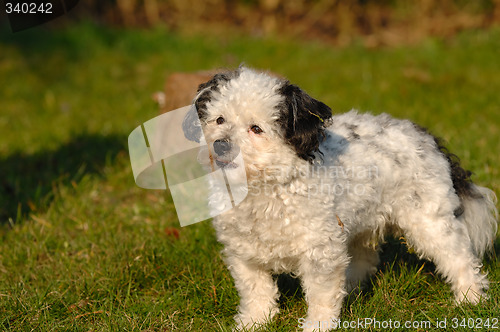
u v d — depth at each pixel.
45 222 6.78
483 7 17.45
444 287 5.17
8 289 5.46
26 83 13.73
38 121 11.12
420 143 4.95
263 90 4.31
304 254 4.45
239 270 4.85
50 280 5.67
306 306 5.07
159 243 6.12
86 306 5.23
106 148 9.33
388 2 17.95
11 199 7.62
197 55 15.13
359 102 10.67
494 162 7.57
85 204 7.29
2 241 6.43
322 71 13.15
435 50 14.19
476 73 12.34
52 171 8.55
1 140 10.06
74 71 14.58
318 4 17.91
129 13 18.59
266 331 4.65
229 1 18.81
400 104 10.59
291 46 15.57
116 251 5.96
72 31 16.61
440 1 17.61
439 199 4.88
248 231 4.46
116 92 12.88
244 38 16.56
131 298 5.29
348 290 5.26
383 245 5.89
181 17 18.72
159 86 13.02
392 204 4.92
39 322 4.94
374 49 15.51
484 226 5.37
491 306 4.71
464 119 9.62
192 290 5.30
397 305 4.85
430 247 4.96
